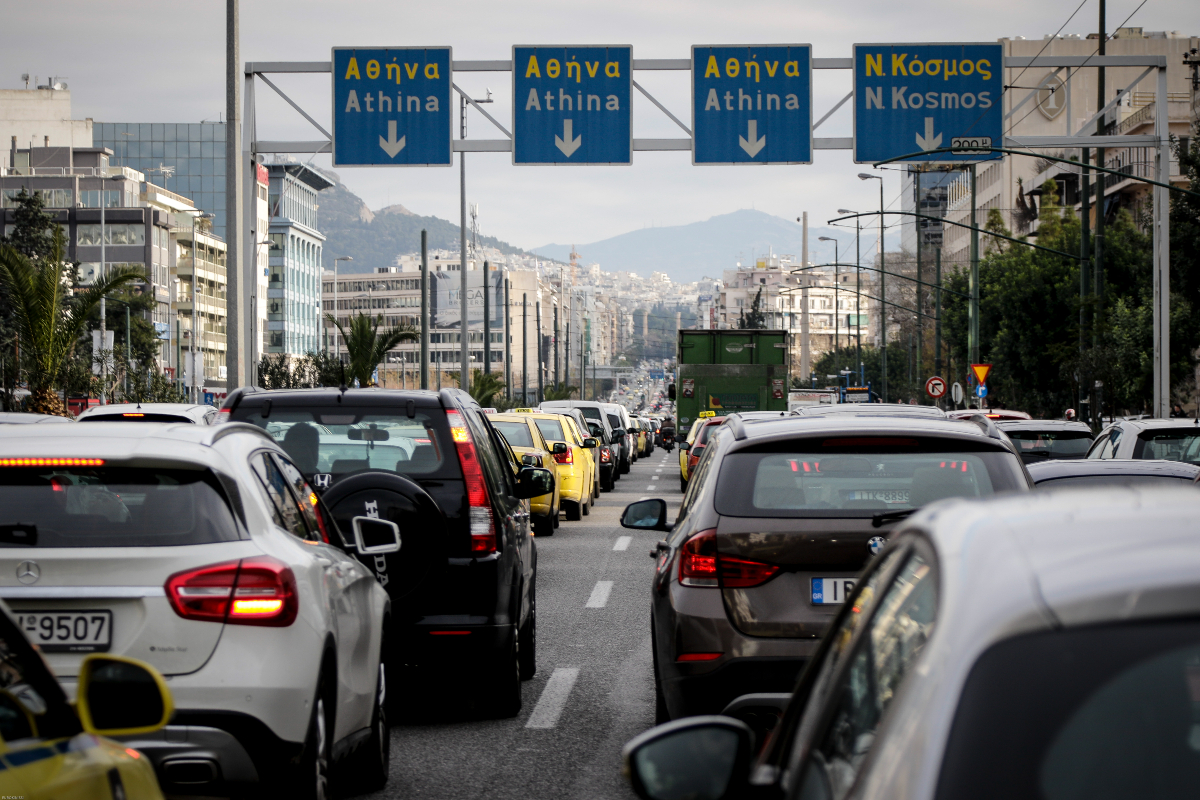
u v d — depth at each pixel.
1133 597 3.08
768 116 44.94
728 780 4.43
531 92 45.00
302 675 8.40
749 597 10.54
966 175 193.00
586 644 18.55
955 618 3.29
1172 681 2.97
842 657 4.49
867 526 10.53
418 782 11.23
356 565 10.62
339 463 13.37
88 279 171.75
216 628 8.18
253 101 44.84
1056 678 3.02
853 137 44.97
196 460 8.65
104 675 5.36
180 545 8.32
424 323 77.75
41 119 196.12
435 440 13.36
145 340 143.00
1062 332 86.31
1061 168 131.38
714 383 66.56
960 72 44.81
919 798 3.00
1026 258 90.69
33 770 4.43
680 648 10.67
